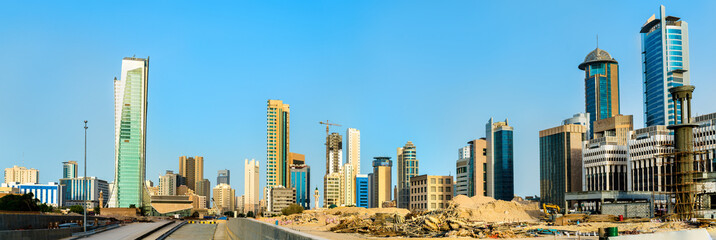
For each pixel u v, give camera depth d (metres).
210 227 148.88
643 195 158.62
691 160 131.62
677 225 93.62
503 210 137.38
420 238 73.25
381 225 98.38
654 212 132.38
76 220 145.88
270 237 27.73
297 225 140.50
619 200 157.25
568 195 170.62
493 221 127.69
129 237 93.56
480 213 135.12
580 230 83.25
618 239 31.69
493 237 72.06
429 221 89.19
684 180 131.12
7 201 197.50
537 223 108.12
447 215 135.00
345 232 93.94
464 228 85.88
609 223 105.81
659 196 170.62
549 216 132.38
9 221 90.44
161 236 100.75
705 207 125.69
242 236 49.53
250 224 41.06
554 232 76.94
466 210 136.62
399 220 101.06
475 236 73.62
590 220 115.44
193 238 94.88
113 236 98.31
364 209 191.50
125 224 187.00
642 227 93.00
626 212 130.12
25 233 68.62
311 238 18.61
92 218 165.00
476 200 175.88
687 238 32.72
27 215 100.38
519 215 135.25
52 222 117.25
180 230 130.38
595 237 62.62
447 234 78.06
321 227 122.69
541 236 72.19
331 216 170.50
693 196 129.25
